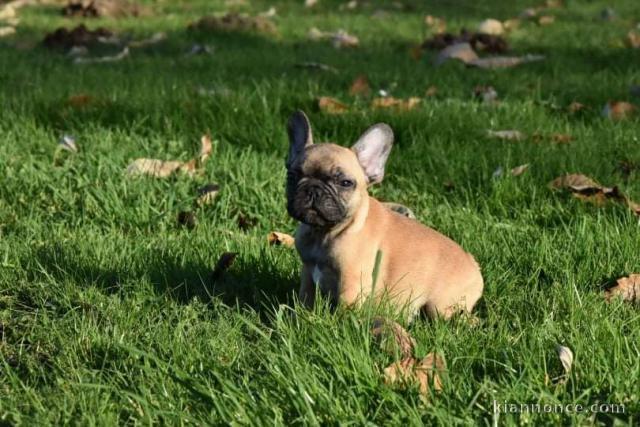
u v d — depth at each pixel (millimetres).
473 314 5723
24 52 13266
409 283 5770
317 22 16250
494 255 6434
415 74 11641
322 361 4531
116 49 13758
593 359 4480
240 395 4230
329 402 4113
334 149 5672
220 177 7875
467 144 8688
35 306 5586
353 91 10461
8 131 8883
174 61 12648
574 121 9805
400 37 14922
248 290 5945
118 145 8492
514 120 9461
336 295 5664
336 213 5473
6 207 7254
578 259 6340
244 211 7320
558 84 11148
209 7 18234
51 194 7500
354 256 5598
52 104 9586
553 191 7688
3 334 5199
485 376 4352
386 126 5973
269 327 5348
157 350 4895
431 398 4211
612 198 7371
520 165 8227
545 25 16328
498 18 17203
